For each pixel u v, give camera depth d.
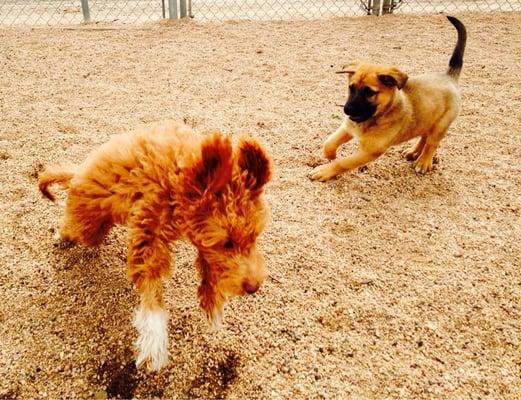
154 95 1.89
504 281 1.11
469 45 2.59
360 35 2.78
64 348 0.92
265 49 2.50
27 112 1.69
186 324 0.98
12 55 2.25
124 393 0.86
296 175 1.46
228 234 0.73
